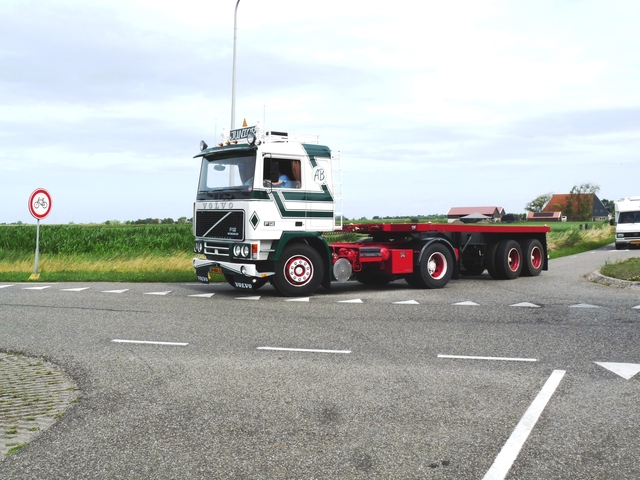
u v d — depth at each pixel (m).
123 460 3.91
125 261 19.45
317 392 5.41
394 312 10.02
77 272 17.09
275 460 3.90
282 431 4.43
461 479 3.61
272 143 11.55
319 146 12.16
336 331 8.34
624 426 4.50
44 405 5.05
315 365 6.40
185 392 5.43
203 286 13.91
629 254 26.02
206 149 12.56
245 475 3.68
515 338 7.83
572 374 6.01
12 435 4.35
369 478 3.63
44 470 3.76
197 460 3.91
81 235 31.34
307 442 4.21
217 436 4.33
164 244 28.30
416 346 7.36
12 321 9.12
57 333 8.19
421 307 10.58
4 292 12.56
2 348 7.25
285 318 9.42
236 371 6.16
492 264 15.27
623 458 3.90
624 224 31.47
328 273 12.27
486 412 4.83
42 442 4.22
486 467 3.77
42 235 30.78
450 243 13.94
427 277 13.37
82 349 7.20
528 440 4.22
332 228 12.35
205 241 12.52
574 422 4.59
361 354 6.92
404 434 4.35
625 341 7.62
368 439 4.26
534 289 13.25
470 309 10.34
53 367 6.35
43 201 15.84
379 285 14.45
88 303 10.98
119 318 9.40
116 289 13.17
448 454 3.98
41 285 13.93
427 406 5.00
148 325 8.80
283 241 11.67
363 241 13.97
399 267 13.10
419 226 13.23
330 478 3.63
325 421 4.64
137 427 4.52
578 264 20.61
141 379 5.87
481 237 15.05
